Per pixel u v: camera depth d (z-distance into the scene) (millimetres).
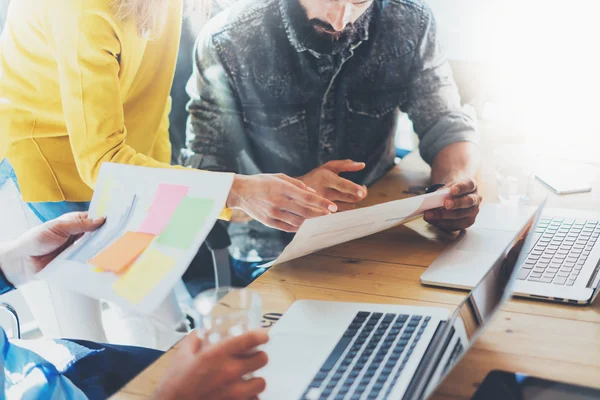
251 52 1723
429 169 1603
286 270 1044
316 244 1015
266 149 1855
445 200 1132
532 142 1775
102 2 1395
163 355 776
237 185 1190
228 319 787
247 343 655
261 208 1173
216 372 634
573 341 755
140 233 904
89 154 1447
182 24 1688
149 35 1525
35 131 1595
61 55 1418
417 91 1793
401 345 759
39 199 1646
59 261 911
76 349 1041
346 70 1771
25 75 1552
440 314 832
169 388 631
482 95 1908
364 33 1715
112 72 1438
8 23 1554
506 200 1337
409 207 1063
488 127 1872
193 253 817
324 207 1114
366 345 771
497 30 1841
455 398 648
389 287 955
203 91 1760
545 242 1055
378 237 1176
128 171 1035
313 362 742
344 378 702
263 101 1786
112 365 1031
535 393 639
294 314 875
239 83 1758
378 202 1357
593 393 631
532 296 874
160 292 763
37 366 907
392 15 1729
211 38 1710
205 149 1804
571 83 1800
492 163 1601
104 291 803
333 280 993
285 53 1725
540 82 1816
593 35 1758
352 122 1852
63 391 897
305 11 1676
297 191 1133
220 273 1923
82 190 1667
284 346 786
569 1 1771
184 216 897
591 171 1468
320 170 1371
